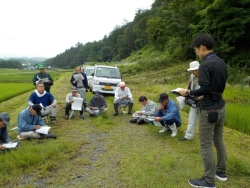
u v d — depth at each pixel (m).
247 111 7.95
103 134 6.20
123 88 8.49
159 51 41.31
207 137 3.21
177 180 3.74
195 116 5.40
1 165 4.12
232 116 7.38
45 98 6.97
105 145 5.35
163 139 5.74
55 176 3.90
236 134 6.29
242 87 12.91
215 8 19.14
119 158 4.61
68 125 6.99
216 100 3.12
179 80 19.73
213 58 3.09
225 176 3.70
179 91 3.40
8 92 15.59
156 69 27.50
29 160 4.27
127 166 4.24
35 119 5.78
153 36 38.94
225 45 19.88
